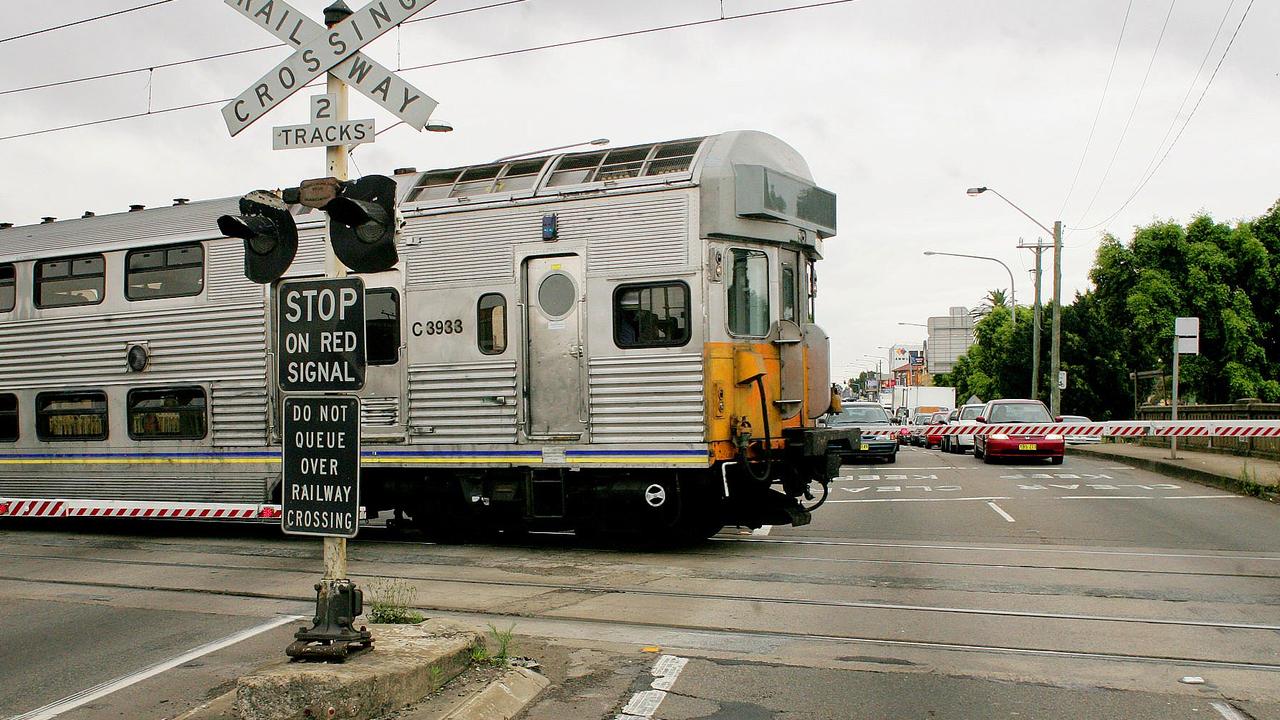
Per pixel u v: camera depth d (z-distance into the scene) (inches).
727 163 441.1
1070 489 720.3
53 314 558.3
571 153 485.4
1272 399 1851.6
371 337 490.9
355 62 247.1
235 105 258.1
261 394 500.7
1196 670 255.3
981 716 221.8
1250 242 1911.9
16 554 480.7
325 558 229.0
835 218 507.5
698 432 429.4
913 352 4168.3
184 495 518.6
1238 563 407.2
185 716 218.1
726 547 465.4
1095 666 259.6
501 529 516.7
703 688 242.8
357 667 214.4
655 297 439.8
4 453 565.3
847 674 253.6
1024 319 2037.4
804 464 489.4
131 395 534.6
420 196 490.9
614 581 381.1
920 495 692.1
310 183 241.6
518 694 231.8
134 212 566.3
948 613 320.8
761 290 459.5
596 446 445.1
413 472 490.3
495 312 466.0
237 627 313.4
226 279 512.7
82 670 267.1
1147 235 1943.9
